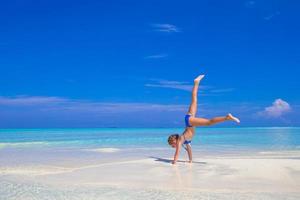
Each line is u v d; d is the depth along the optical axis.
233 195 7.57
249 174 10.22
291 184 8.81
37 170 11.40
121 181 9.39
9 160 14.02
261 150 17.83
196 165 12.19
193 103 12.82
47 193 7.90
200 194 7.67
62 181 9.44
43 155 15.96
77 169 11.57
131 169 11.48
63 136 38.56
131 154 16.34
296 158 13.93
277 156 14.84
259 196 7.45
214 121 11.78
